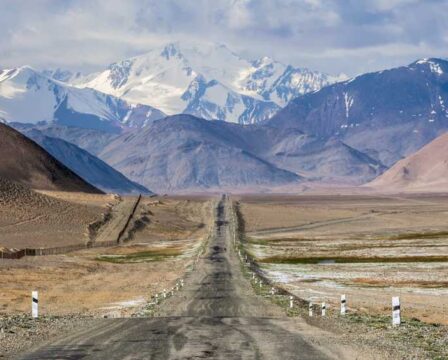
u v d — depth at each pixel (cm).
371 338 4019
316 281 9900
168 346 3612
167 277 10462
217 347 3575
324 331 4322
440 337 4125
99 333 4181
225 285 8862
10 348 3594
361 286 9106
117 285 9250
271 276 10806
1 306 6725
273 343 3725
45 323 4791
